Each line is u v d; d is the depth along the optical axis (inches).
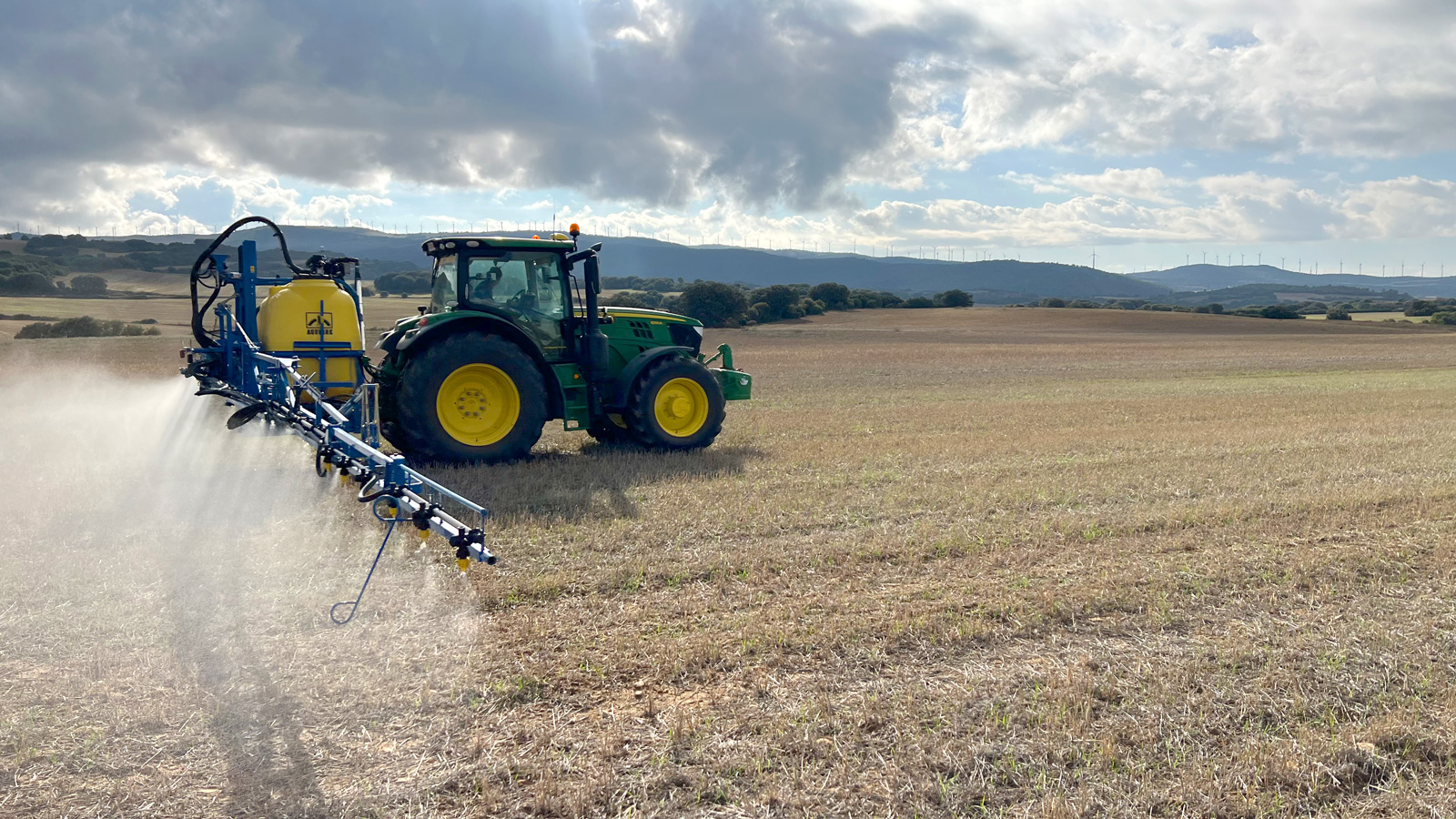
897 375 1081.4
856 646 186.5
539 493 320.8
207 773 140.2
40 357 1108.5
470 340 370.0
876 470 383.6
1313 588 226.2
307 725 154.3
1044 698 163.2
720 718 156.5
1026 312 3558.1
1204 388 895.7
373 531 262.8
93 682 168.1
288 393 275.9
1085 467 393.4
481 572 230.7
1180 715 157.4
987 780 138.1
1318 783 138.3
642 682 171.5
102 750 145.3
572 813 130.7
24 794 133.3
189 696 163.0
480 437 378.0
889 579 233.5
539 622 198.2
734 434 509.4
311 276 359.6
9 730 150.1
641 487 335.6
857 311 3700.8
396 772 141.1
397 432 382.9
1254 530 282.2
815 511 302.5
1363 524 289.1
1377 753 145.6
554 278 406.0
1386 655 181.9
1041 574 237.3
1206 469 388.5
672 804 133.0
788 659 180.5
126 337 1577.3
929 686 169.5
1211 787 135.9
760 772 139.7
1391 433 519.2
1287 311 3703.3
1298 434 512.1
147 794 134.2
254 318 356.8
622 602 214.1
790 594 221.0
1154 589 222.1
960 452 433.7
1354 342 2183.8
